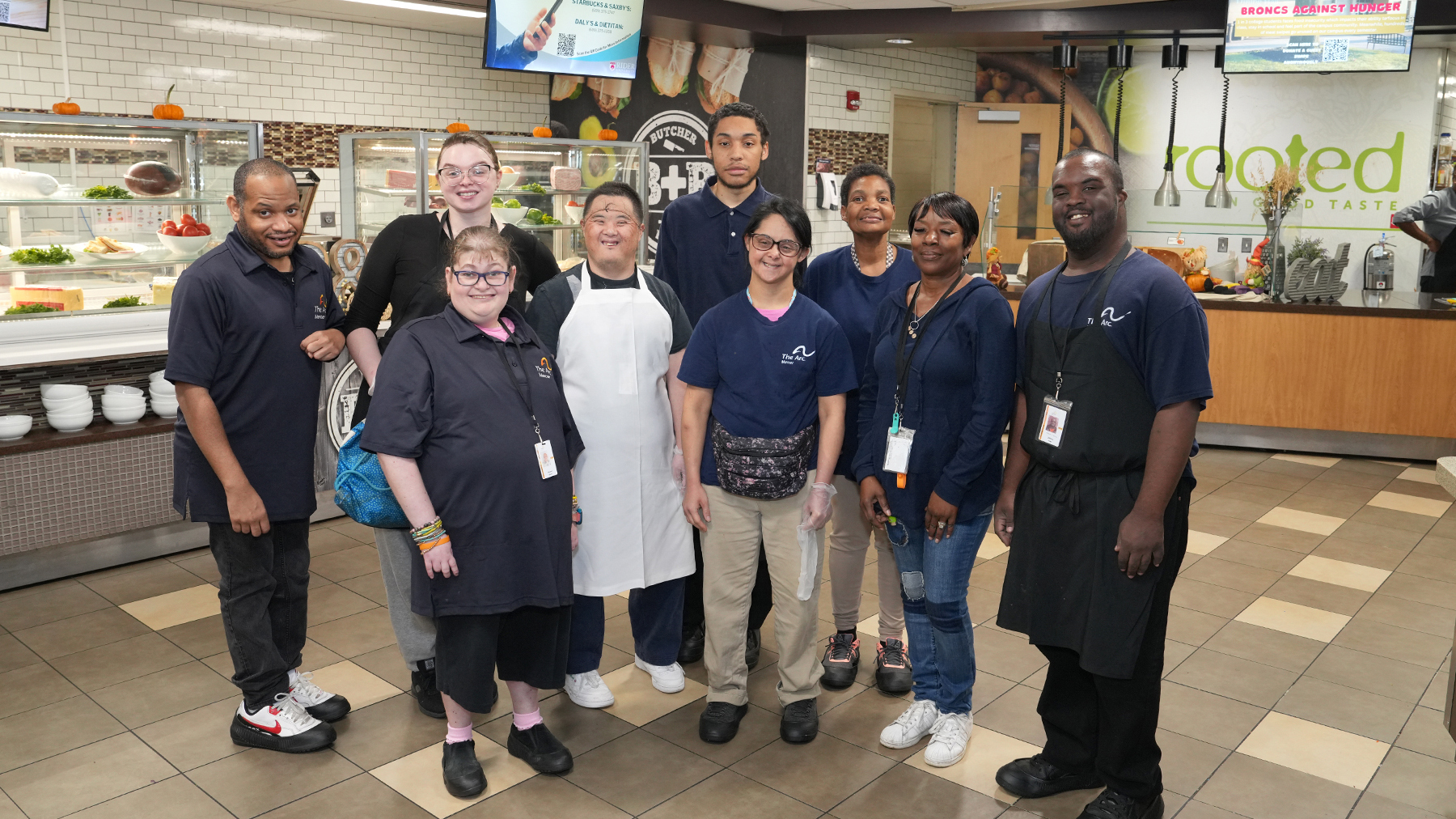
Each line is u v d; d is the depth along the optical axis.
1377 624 4.00
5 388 4.17
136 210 4.65
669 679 3.38
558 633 2.83
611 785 2.83
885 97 9.27
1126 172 9.85
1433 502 5.64
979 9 7.87
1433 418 6.36
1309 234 9.48
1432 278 7.97
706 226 3.41
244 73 7.11
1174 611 4.11
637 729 3.14
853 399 3.14
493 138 6.68
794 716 3.07
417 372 2.53
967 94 10.16
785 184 8.66
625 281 3.03
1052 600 2.50
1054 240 7.00
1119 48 7.91
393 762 2.94
